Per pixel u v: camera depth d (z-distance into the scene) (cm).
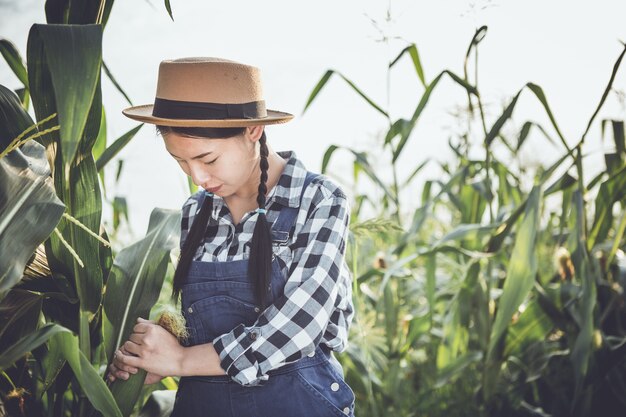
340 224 129
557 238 258
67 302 137
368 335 220
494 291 244
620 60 186
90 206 128
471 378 249
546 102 199
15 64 145
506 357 220
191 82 119
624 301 221
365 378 222
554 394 230
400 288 254
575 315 206
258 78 127
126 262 139
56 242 125
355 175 262
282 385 130
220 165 120
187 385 137
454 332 230
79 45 107
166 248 142
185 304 136
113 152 161
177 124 115
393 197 229
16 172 112
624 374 222
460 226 217
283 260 129
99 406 112
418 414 237
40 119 124
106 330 134
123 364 130
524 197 245
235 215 135
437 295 251
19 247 105
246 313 129
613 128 221
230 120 116
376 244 301
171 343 128
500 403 228
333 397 134
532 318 217
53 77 104
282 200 131
